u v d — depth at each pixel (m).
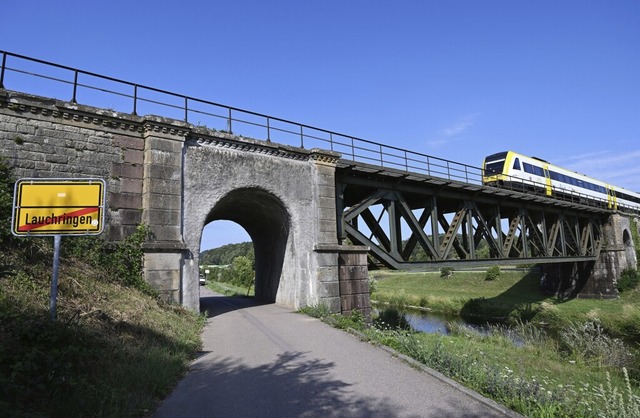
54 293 6.00
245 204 16.84
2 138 10.12
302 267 15.57
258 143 14.64
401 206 19.11
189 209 12.86
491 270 49.38
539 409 5.84
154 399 5.77
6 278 7.39
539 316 29.33
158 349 7.50
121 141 12.02
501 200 24.09
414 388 6.56
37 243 9.40
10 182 9.71
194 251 12.76
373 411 5.60
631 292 34.16
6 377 4.38
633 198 46.19
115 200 11.66
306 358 8.39
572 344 16.25
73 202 6.21
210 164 13.58
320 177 16.27
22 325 5.36
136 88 12.46
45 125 10.80
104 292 9.28
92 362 5.77
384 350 9.09
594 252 35.19
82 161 11.26
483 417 5.45
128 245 11.45
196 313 12.41
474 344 14.18
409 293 47.25
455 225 20.94
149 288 11.33
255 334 10.86
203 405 5.73
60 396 4.70
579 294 37.81
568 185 35.50
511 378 7.00
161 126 12.42
